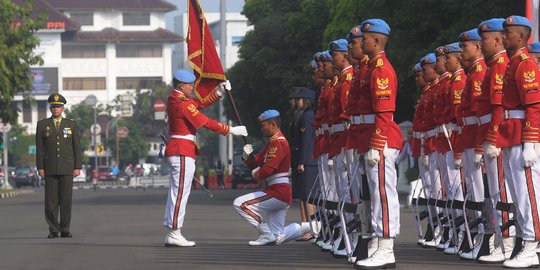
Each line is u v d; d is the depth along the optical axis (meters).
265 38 87.12
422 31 58.22
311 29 82.19
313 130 28.42
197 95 28.25
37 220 40.91
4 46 76.12
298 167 28.48
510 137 20.05
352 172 20.69
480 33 20.73
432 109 24.88
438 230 25.20
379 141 19.50
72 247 26.14
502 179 20.75
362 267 19.78
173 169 25.94
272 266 20.88
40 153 30.44
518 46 19.91
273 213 26.45
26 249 25.70
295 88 28.97
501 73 20.39
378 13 60.59
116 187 125.12
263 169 26.20
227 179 101.88
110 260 22.69
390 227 19.69
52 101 30.72
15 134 193.75
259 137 97.56
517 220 20.31
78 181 143.62
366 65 20.30
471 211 22.53
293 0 90.94
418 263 21.14
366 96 20.02
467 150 22.17
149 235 30.62
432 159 24.98
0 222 40.06
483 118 21.11
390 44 58.62
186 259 22.61
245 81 89.38
